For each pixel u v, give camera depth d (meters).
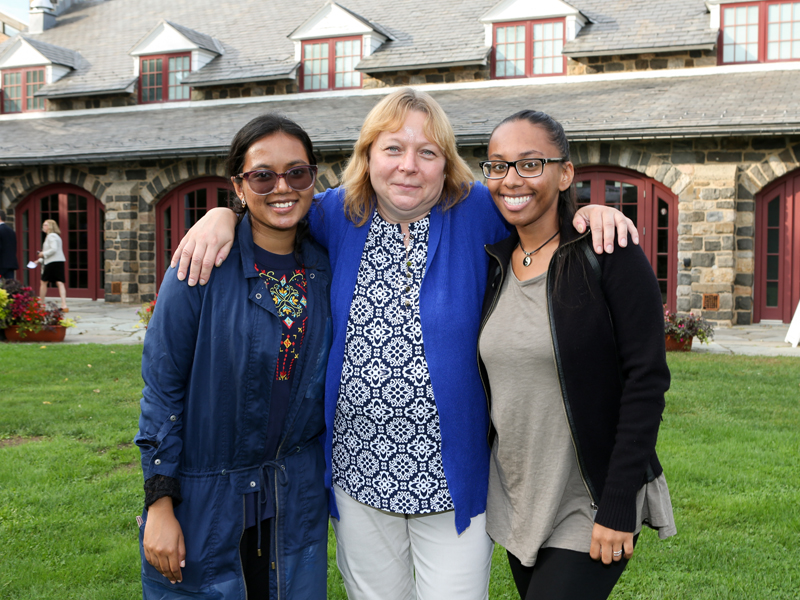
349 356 1.97
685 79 13.21
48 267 13.27
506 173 1.84
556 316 1.77
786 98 11.44
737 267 11.98
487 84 14.48
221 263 1.86
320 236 2.14
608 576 1.78
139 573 3.06
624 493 1.68
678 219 12.12
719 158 11.73
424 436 1.94
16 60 17.95
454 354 1.91
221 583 1.88
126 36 18.97
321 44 15.78
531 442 1.83
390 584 2.08
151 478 1.79
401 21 16.12
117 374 7.07
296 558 1.96
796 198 11.91
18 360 7.71
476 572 2.00
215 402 1.85
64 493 3.88
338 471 2.03
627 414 1.70
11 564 3.11
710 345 9.52
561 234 1.84
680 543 3.30
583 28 14.32
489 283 1.98
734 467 4.23
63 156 14.61
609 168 12.58
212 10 18.95
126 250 15.34
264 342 1.86
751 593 2.87
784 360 7.99
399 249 2.02
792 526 3.44
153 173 15.10
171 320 1.82
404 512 1.95
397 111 1.95
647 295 1.72
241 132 1.88
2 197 16.19
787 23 12.91
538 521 1.82
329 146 12.73
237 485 1.89
